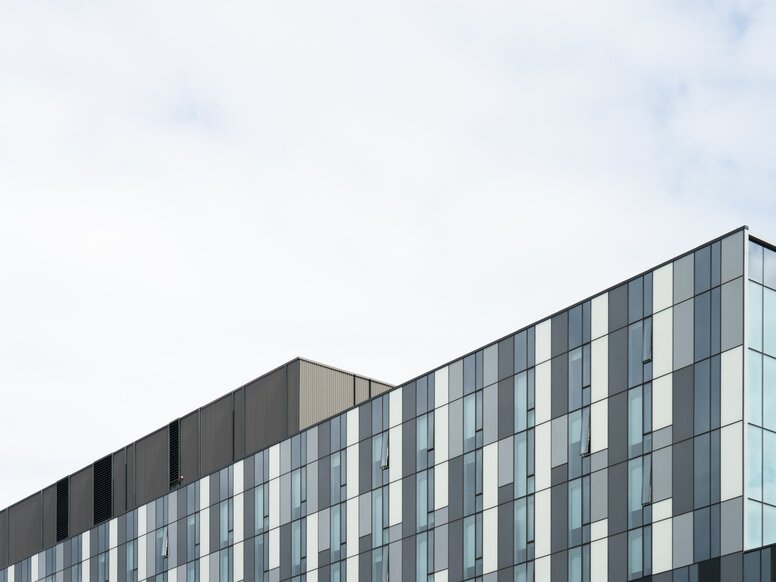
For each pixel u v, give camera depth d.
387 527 78.12
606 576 64.75
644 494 63.78
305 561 83.50
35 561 109.19
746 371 60.62
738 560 59.00
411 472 77.25
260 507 88.06
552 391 69.56
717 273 62.66
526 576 68.94
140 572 97.62
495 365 73.25
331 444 83.50
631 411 65.31
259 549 87.31
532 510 69.31
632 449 64.81
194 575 92.38
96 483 105.50
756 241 62.41
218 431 94.88
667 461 63.06
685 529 61.59
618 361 66.44
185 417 98.06
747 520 59.25
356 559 79.75
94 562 102.56
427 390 77.31
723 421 60.97
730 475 60.16
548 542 68.12
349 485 81.50
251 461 89.75
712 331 62.31
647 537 63.22
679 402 63.09
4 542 113.50
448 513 74.25
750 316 61.34
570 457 67.88
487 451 72.69
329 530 82.19
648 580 62.72
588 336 68.25
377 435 80.19
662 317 64.75
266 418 91.19
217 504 91.81
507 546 70.31
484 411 73.31
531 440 70.19
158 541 96.50
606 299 67.75
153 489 99.44
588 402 67.50
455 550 73.31
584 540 66.25
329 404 90.31
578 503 66.94
